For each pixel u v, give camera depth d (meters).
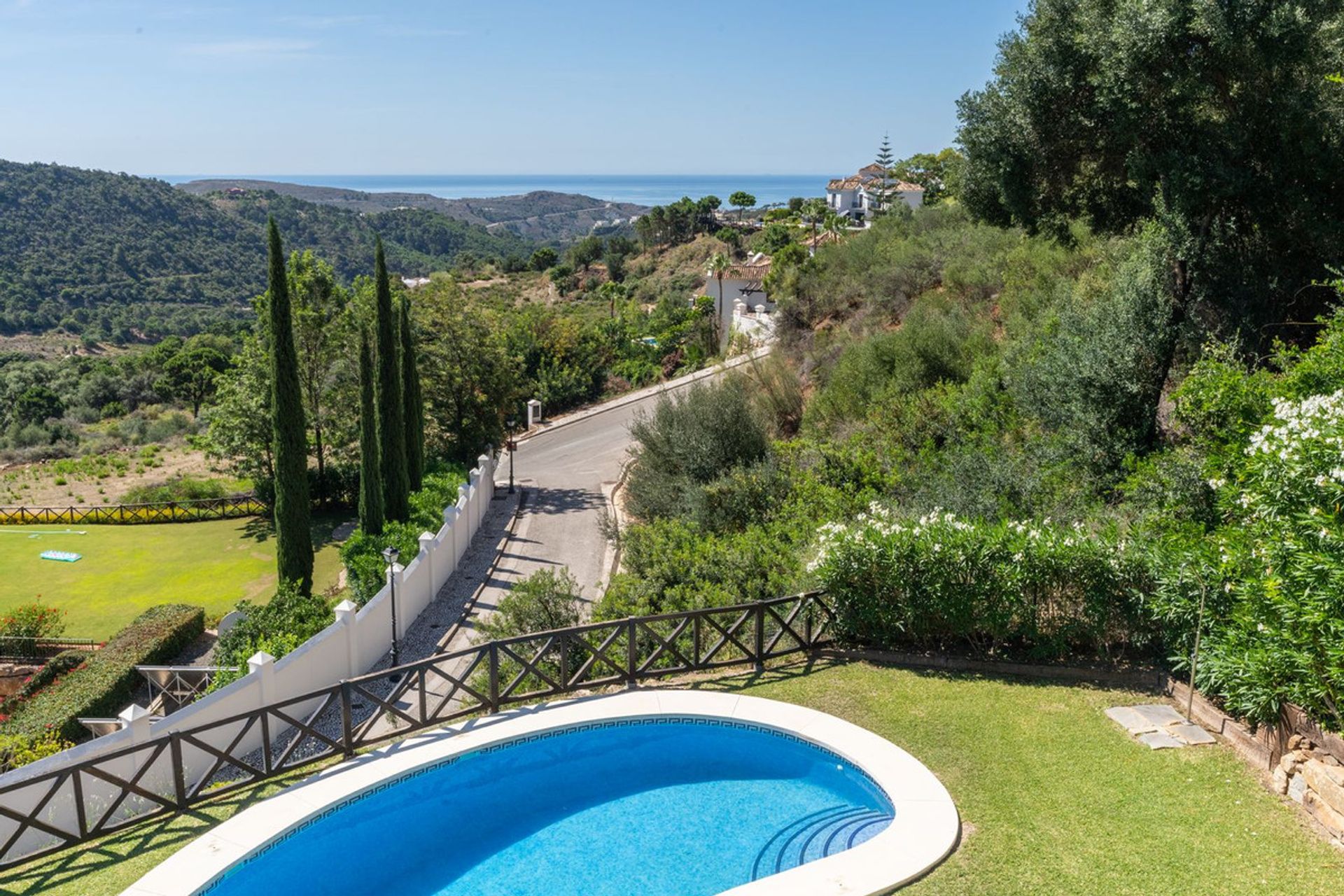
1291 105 13.70
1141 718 8.82
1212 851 6.76
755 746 9.28
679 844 7.94
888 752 8.54
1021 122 16.56
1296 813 7.12
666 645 10.52
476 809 8.49
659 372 46.84
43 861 7.50
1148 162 15.16
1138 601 9.55
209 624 19.17
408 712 13.19
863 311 30.11
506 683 11.99
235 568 24.22
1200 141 14.91
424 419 30.98
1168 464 11.42
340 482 29.36
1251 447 8.22
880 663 10.58
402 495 22.52
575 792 8.77
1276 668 7.26
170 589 22.58
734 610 10.64
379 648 15.83
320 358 29.91
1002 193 17.61
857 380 22.56
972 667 10.27
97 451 43.16
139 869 7.33
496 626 13.87
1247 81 14.37
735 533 15.48
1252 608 7.63
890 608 10.48
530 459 31.59
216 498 30.42
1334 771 6.85
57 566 24.45
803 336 32.47
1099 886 6.49
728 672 10.63
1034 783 7.90
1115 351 13.64
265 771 8.71
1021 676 9.99
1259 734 7.90
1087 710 9.09
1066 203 17.89
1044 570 9.74
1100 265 18.95
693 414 21.25
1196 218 14.98
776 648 11.23
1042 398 14.96
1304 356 10.55
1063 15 16.17
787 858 7.70
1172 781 7.73
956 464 14.08
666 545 15.27
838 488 16.50
